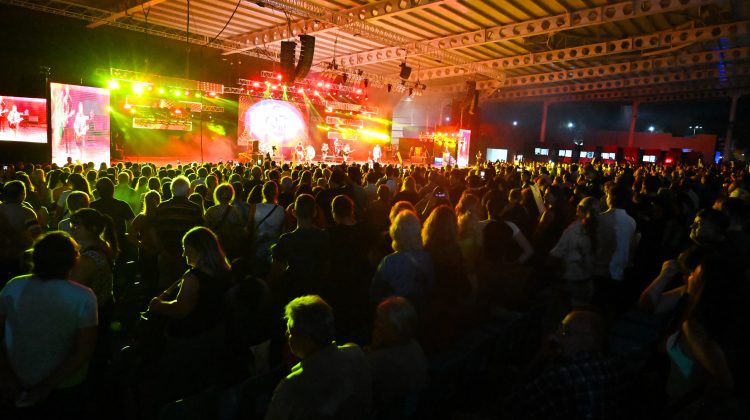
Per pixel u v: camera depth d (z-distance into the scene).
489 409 3.34
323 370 1.85
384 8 13.99
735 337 2.22
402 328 2.33
